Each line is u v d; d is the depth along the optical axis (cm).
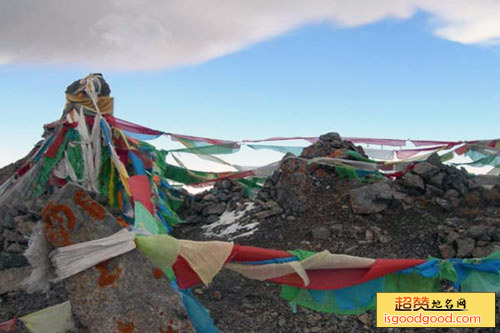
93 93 1825
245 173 2027
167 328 718
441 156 2025
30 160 1758
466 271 844
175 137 1969
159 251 734
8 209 1573
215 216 1900
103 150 1719
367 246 1430
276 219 1683
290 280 780
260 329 1072
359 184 1783
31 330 861
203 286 1270
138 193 962
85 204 734
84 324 721
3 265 1376
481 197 1672
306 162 1833
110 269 729
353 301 810
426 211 1596
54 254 715
